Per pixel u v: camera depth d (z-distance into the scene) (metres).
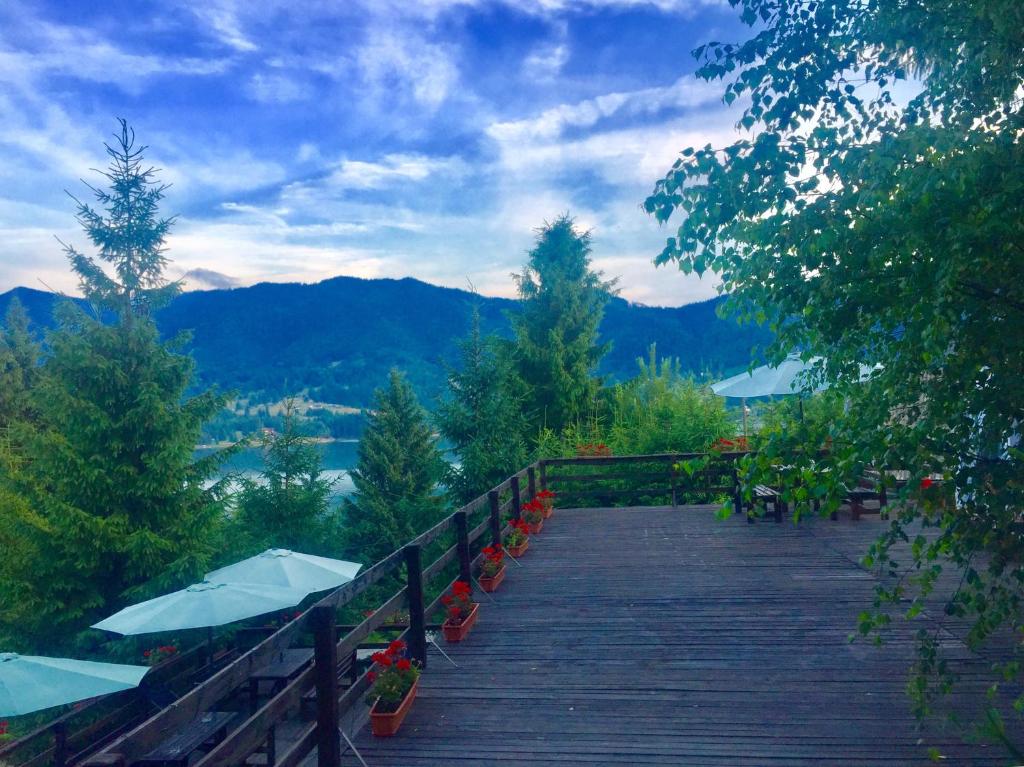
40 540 12.83
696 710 5.05
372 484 21.80
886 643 6.21
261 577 9.43
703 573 8.82
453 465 19.86
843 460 3.29
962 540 3.20
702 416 17.09
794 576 8.51
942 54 3.28
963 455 3.14
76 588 13.03
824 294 3.23
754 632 6.64
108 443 13.25
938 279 2.87
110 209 14.28
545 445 20.12
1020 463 3.01
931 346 2.78
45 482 13.62
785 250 3.32
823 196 3.15
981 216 2.92
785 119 3.39
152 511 13.66
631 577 8.77
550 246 26.86
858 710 4.93
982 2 2.98
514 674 5.89
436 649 6.54
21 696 6.81
